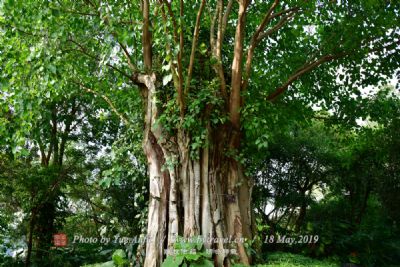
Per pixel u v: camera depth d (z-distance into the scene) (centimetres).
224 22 846
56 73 718
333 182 1337
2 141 749
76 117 1420
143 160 931
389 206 1154
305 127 1145
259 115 823
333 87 1127
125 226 1210
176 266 671
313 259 926
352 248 1009
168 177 764
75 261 1166
